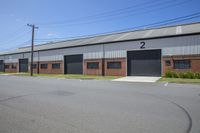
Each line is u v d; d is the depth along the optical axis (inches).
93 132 180.1
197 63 864.9
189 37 886.4
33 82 695.1
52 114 243.9
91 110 264.4
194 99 343.3
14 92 433.7
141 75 1029.2
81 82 693.3
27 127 194.2
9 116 235.0
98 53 1180.5
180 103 309.0
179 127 193.5
